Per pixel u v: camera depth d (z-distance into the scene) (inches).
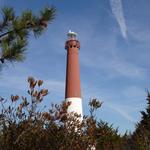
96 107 405.7
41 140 329.1
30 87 331.0
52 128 341.7
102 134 437.7
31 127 328.2
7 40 360.2
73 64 2018.9
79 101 1932.8
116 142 636.1
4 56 339.6
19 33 361.7
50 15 368.8
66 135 350.6
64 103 351.3
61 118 350.3
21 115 327.9
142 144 652.7
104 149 457.4
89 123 389.7
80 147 361.7
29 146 322.7
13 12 363.3
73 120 375.9
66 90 1979.6
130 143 699.4
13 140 318.7
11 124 323.0
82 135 369.4
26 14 362.6
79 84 1994.3
